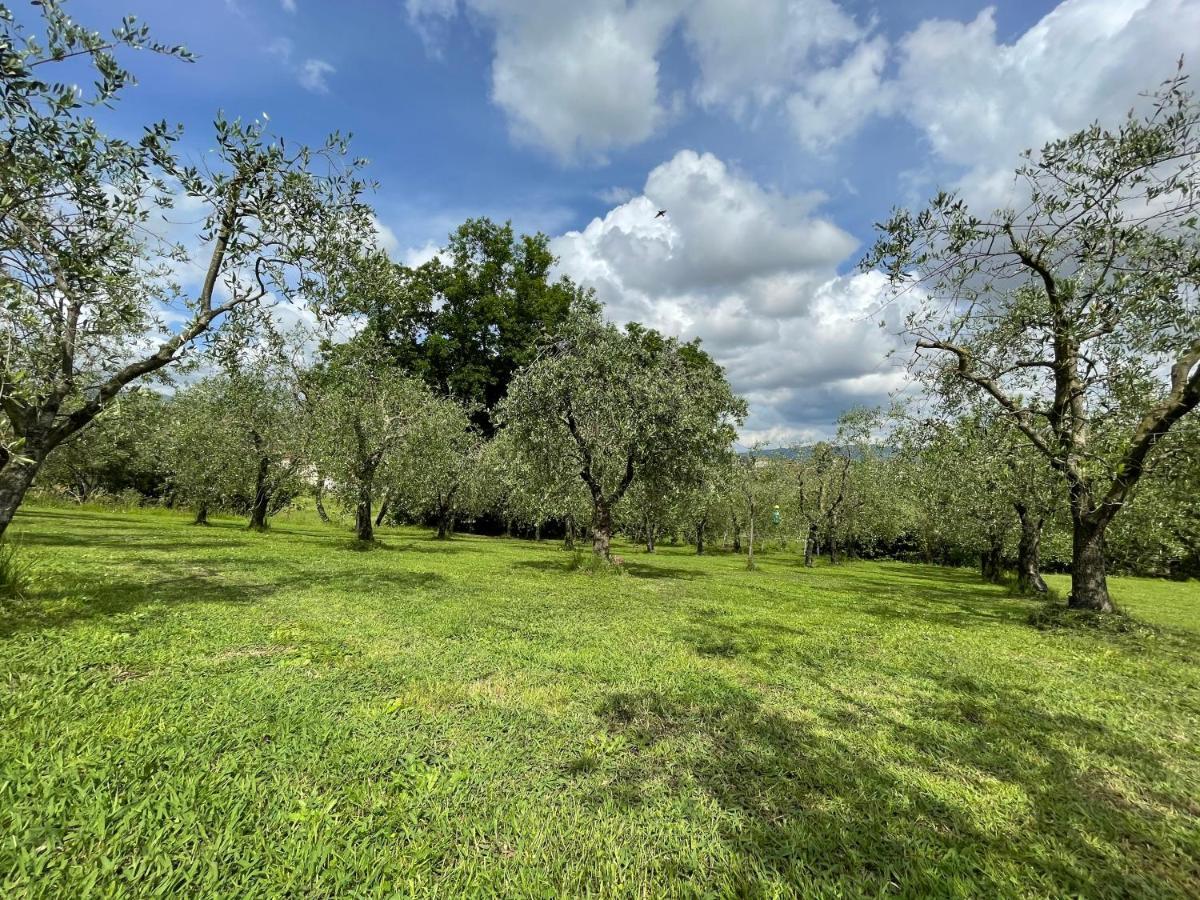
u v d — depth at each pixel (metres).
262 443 25.16
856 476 31.28
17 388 6.77
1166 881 2.98
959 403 13.32
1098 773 4.25
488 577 14.23
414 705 4.88
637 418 16.50
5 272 6.38
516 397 16.95
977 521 20.62
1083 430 11.70
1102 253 10.69
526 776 3.75
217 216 8.16
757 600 13.06
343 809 3.24
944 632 9.82
